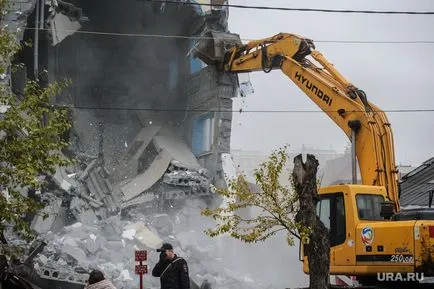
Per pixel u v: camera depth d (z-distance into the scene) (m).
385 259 17.00
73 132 45.16
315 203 14.81
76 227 37.72
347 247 17.98
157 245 37.44
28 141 15.74
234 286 35.50
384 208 17.67
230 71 42.56
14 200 17.17
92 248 35.25
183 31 51.78
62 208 38.78
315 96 30.59
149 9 52.69
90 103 50.94
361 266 17.55
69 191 39.00
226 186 43.47
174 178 43.53
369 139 26.72
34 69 39.44
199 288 31.92
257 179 15.38
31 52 42.12
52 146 16.08
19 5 38.06
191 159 47.03
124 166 46.94
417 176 42.34
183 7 48.84
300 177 14.80
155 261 35.72
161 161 45.56
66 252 32.25
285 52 34.81
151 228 40.34
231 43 43.31
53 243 33.88
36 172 15.85
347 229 18.08
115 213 41.62
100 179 42.91
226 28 47.31
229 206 15.98
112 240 37.66
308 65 32.97
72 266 31.09
